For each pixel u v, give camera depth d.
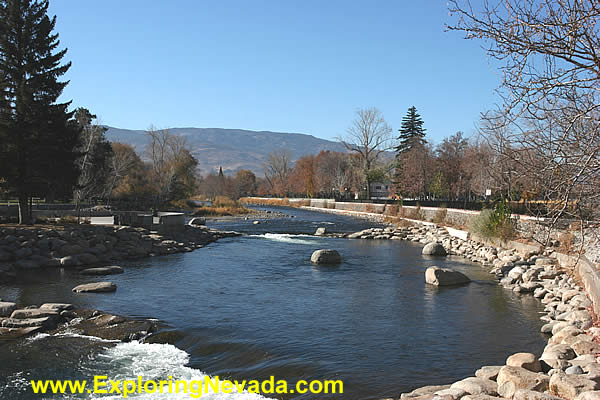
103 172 56.50
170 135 86.31
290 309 14.80
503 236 26.45
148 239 29.33
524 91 5.79
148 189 64.94
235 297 16.45
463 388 7.78
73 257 22.92
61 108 29.45
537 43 5.55
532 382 7.29
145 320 13.34
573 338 9.71
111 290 17.27
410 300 16.11
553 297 15.52
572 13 5.52
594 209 6.88
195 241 33.88
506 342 11.58
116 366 10.07
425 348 11.13
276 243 34.94
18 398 8.52
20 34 27.84
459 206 44.88
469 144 67.12
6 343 11.40
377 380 9.23
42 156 27.69
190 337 11.94
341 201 82.81
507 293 17.27
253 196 150.75
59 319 13.23
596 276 12.56
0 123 26.31
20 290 17.16
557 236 21.36
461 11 5.93
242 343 11.42
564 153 5.94
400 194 74.75
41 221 29.59
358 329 12.66
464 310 14.75
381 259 26.39
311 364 10.07
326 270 22.45
